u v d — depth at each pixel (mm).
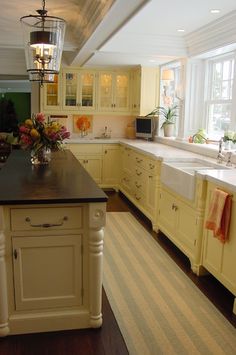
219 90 4777
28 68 3078
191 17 3693
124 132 7203
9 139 8211
